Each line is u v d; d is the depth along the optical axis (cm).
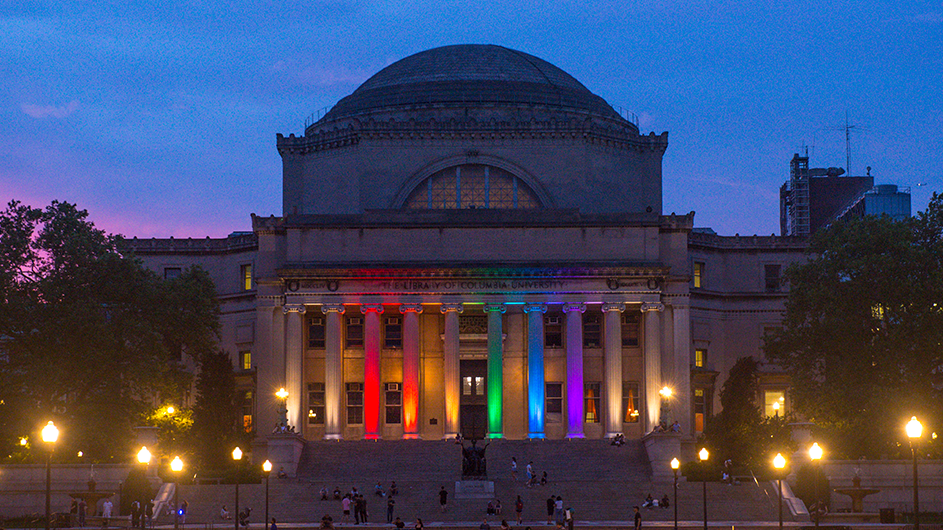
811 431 9344
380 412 11862
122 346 9962
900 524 7925
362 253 11825
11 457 9825
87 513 8538
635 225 11869
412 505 9069
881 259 9950
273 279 11869
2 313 9788
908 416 9381
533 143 12838
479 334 11888
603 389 11856
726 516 8669
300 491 9425
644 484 9512
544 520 8694
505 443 10644
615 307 11644
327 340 11638
